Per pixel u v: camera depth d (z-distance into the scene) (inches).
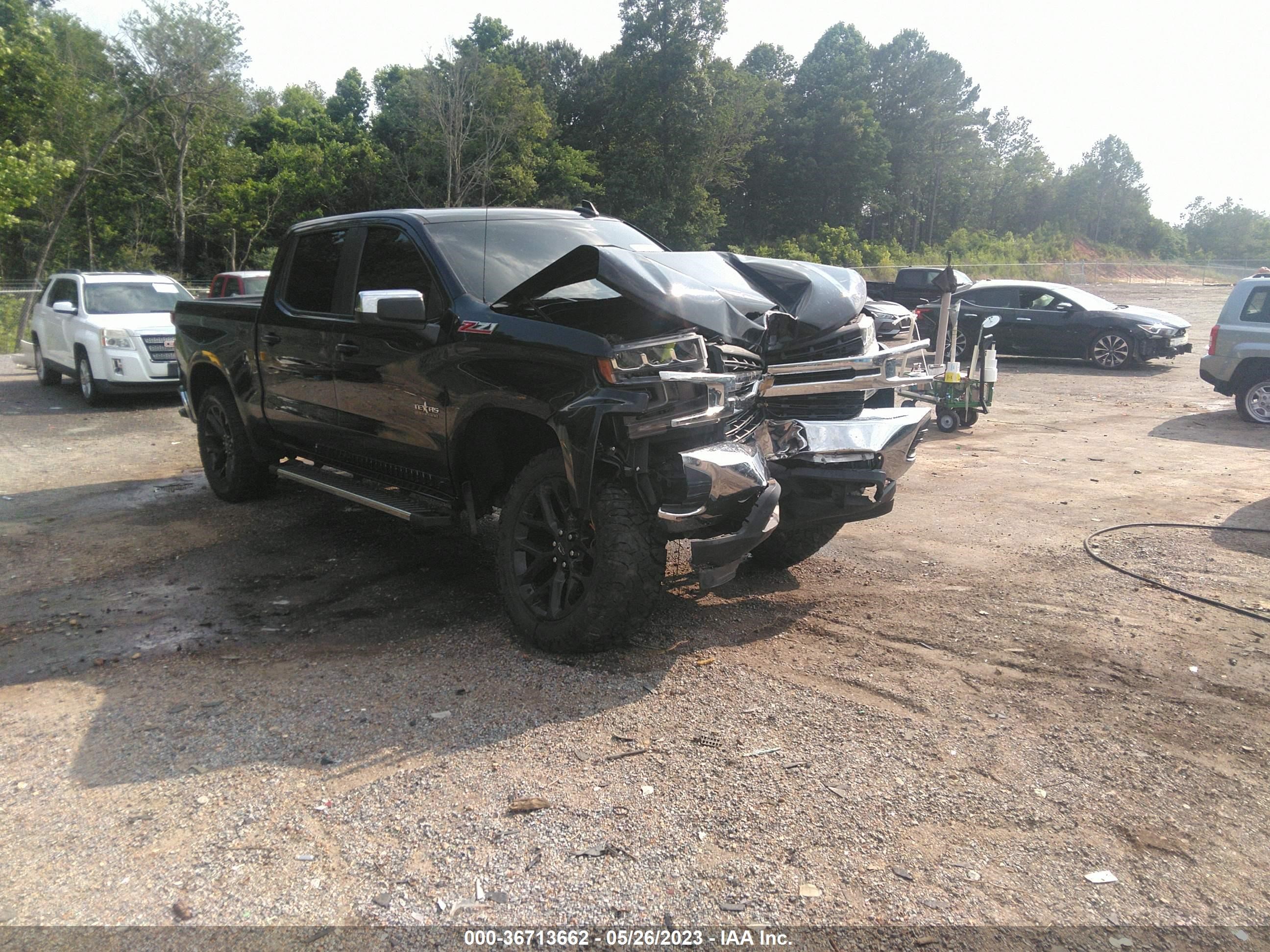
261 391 234.7
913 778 119.6
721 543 147.3
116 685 150.3
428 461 179.0
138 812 112.4
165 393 502.0
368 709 139.3
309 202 1924.2
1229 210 4589.1
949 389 398.6
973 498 280.8
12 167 1069.1
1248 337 420.5
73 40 1525.6
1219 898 96.6
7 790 118.1
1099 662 157.5
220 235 1831.9
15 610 187.2
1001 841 106.1
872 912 93.8
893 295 749.3
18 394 535.2
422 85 1895.9
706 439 146.9
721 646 163.6
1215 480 301.7
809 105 2942.9
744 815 110.7
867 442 175.3
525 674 151.0
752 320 160.4
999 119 4207.7
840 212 3016.7
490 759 123.9
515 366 152.7
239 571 211.2
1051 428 414.9
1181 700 142.7
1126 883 99.0
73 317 500.1
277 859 102.8
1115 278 2340.1
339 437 206.7
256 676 152.7
